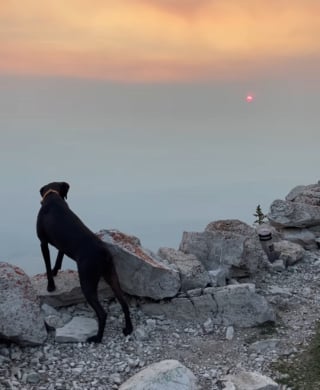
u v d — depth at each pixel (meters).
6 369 5.39
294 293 6.53
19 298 5.62
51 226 5.89
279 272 6.94
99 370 5.41
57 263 6.15
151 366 5.23
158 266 6.03
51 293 6.01
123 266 6.04
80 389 5.21
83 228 5.86
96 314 5.73
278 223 7.68
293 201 8.16
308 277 6.86
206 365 5.49
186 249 6.66
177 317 6.01
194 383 5.12
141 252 6.12
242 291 5.97
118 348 5.66
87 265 5.71
